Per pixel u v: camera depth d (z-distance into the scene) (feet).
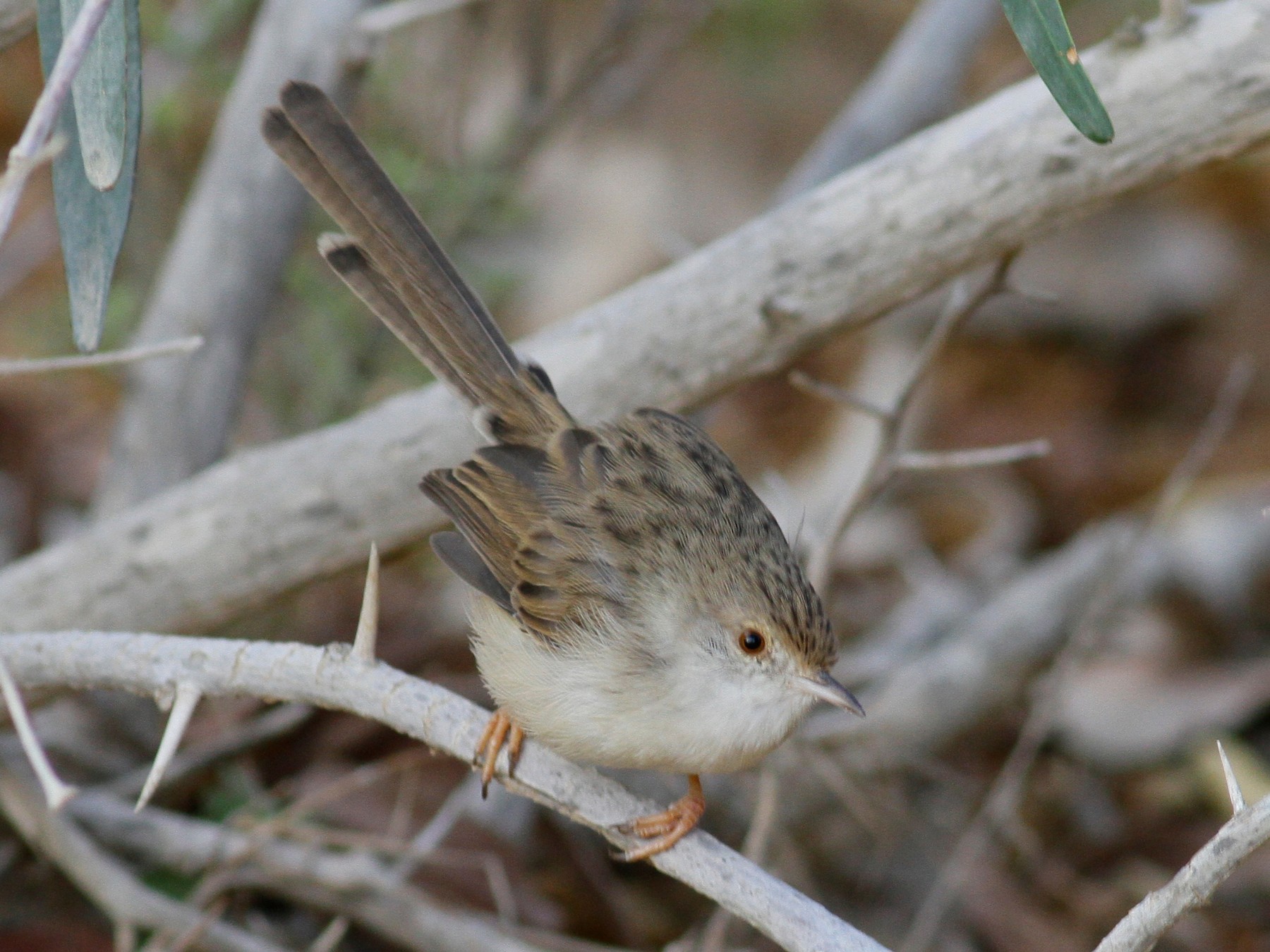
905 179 27.86
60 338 42.37
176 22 40.09
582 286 57.11
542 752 24.67
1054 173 26.89
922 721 40.55
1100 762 43.01
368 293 26.43
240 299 35.96
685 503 25.13
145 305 41.45
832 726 38.93
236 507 30.53
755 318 28.84
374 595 22.41
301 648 22.90
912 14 67.21
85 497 45.78
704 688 24.18
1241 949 37.78
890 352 57.06
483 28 43.83
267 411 44.11
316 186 26.25
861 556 49.88
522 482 25.50
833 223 28.32
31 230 50.31
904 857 38.91
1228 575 45.01
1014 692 41.63
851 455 53.72
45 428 47.44
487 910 33.94
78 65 16.80
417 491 29.94
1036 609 42.42
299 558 30.60
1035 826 41.52
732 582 24.27
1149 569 44.42
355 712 22.90
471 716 23.80
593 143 61.21
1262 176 61.72
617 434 26.20
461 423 29.66
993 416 55.62
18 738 34.60
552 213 59.00
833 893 38.60
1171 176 26.78
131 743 36.78
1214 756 42.14
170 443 36.17
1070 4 54.75
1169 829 41.55
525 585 24.76
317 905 31.58
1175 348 58.44
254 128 35.06
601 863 37.29
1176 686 43.91
